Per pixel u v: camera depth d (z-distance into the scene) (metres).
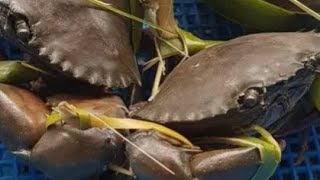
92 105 0.28
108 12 0.30
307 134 0.33
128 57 0.30
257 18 0.33
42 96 0.29
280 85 0.28
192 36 0.32
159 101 0.28
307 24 0.33
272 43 0.29
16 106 0.27
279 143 0.31
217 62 0.29
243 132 0.28
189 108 0.27
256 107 0.28
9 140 0.27
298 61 0.28
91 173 0.27
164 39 0.32
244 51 0.29
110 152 0.27
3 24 0.28
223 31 0.36
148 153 0.26
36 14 0.28
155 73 0.32
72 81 0.29
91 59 0.28
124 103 0.30
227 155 0.26
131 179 0.28
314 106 0.32
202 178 0.26
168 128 0.27
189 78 0.29
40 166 0.27
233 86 0.27
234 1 0.33
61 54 0.28
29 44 0.28
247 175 0.27
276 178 0.32
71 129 0.26
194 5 0.36
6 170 0.31
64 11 0.28
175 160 0.26
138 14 0.31
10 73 0.29
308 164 0.33
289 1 0.33
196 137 0.28
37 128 0.27
